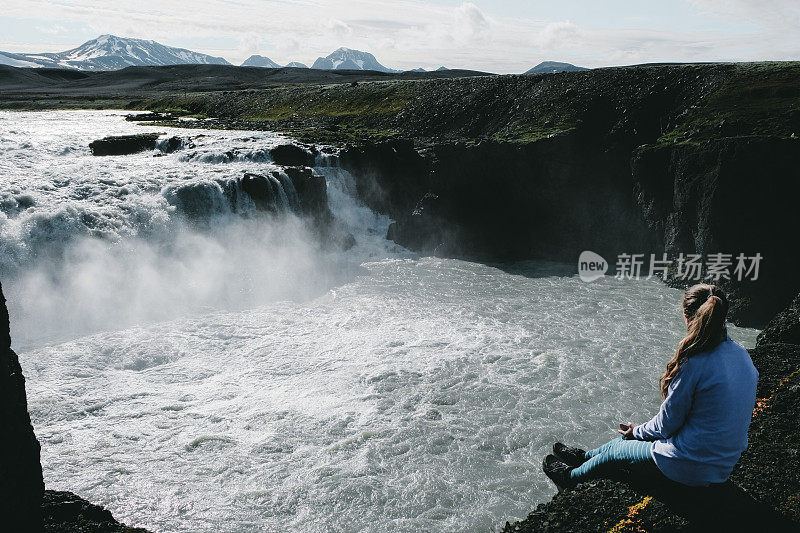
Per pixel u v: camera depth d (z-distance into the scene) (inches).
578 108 1315.2
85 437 408.2
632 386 494.0
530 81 1599.4
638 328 663.1
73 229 768.9
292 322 673.6
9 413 181.6
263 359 557.9
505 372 520.4
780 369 344.2
